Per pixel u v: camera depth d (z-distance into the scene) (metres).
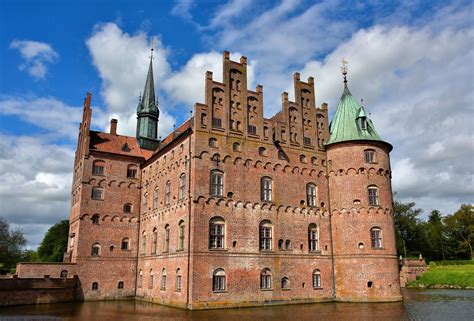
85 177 52.50
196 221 39.75
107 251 51.91
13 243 106.25
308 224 46.56
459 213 118.75
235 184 42.81
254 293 41.16
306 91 50.75
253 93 46.44
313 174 48.53
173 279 42.16
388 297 44.25
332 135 50.72
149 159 53.56
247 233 42.31
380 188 47.28
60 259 88.56
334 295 46.03
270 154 45.81
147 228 51.78
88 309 38.94
